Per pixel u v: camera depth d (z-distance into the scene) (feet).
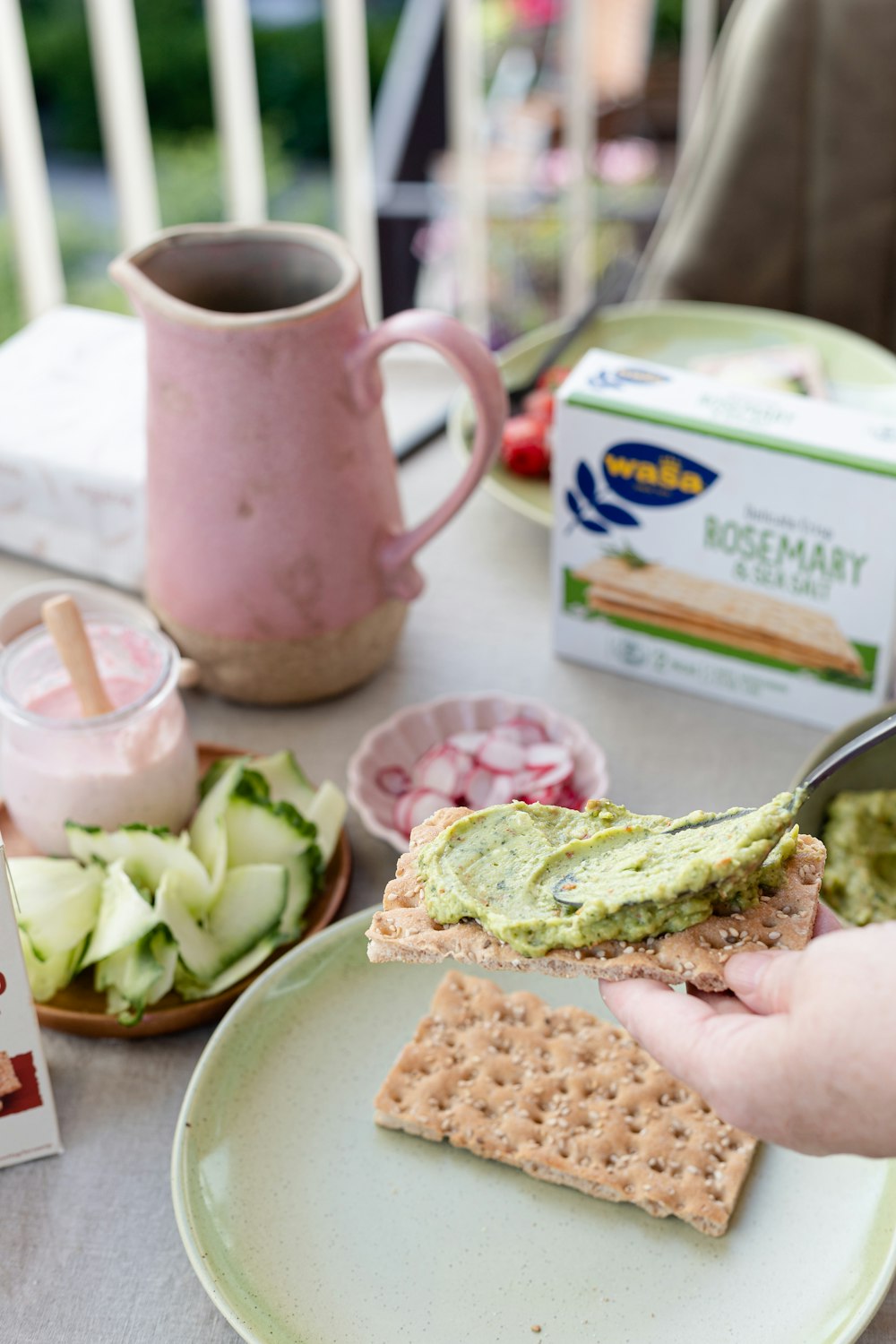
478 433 2.85
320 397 2.77
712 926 2.14
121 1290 2.32
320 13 12.71
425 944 2.18
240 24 5.46
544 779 2.81
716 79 4.25
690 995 2.14
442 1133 2.42
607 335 3.86
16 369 3.53
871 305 4.27
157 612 3.02
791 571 2.89
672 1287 2.28
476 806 2.80
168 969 2.52
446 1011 2.56
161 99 12.35
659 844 2.19
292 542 2.85
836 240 4.19
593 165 7.70
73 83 12.87
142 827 2.61
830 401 3.59
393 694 3.12
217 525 2.84
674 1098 2.47
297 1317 2.25
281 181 12.59
